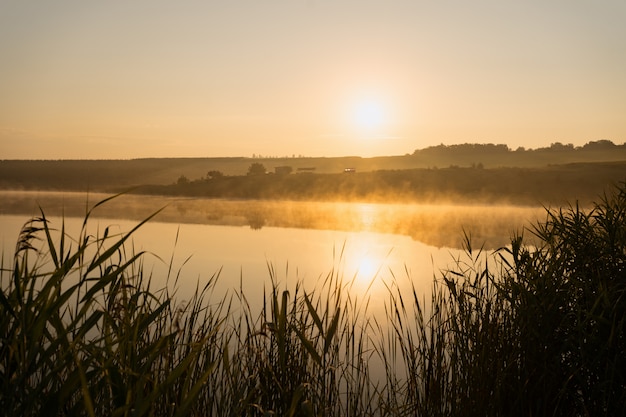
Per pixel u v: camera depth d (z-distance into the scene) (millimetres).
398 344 7500
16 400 3006
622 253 5875
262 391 4293
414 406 5445
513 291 5664
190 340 4902
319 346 5547
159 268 14656
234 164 169750
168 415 3738
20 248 3311
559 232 6371
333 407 4891
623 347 5156
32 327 3115
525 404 5086
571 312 5387
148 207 55719
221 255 19578
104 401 3258
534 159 152625
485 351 5238
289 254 20141
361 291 12422
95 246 12625
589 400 5016
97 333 5785
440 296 6012
